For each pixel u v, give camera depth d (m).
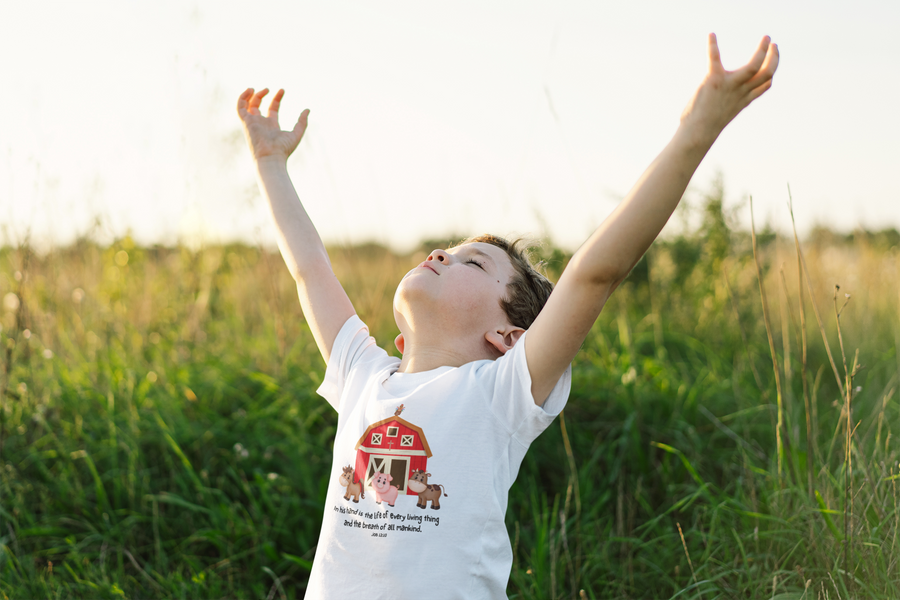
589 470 2.80
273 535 2.51
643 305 5.16
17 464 2.79
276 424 2.98
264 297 4.48
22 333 3.15
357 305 4.16
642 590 2.17
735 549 2.14
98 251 4.18
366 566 1.27
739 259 4.24
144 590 2.26
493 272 1.55
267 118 1.91
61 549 2.37
